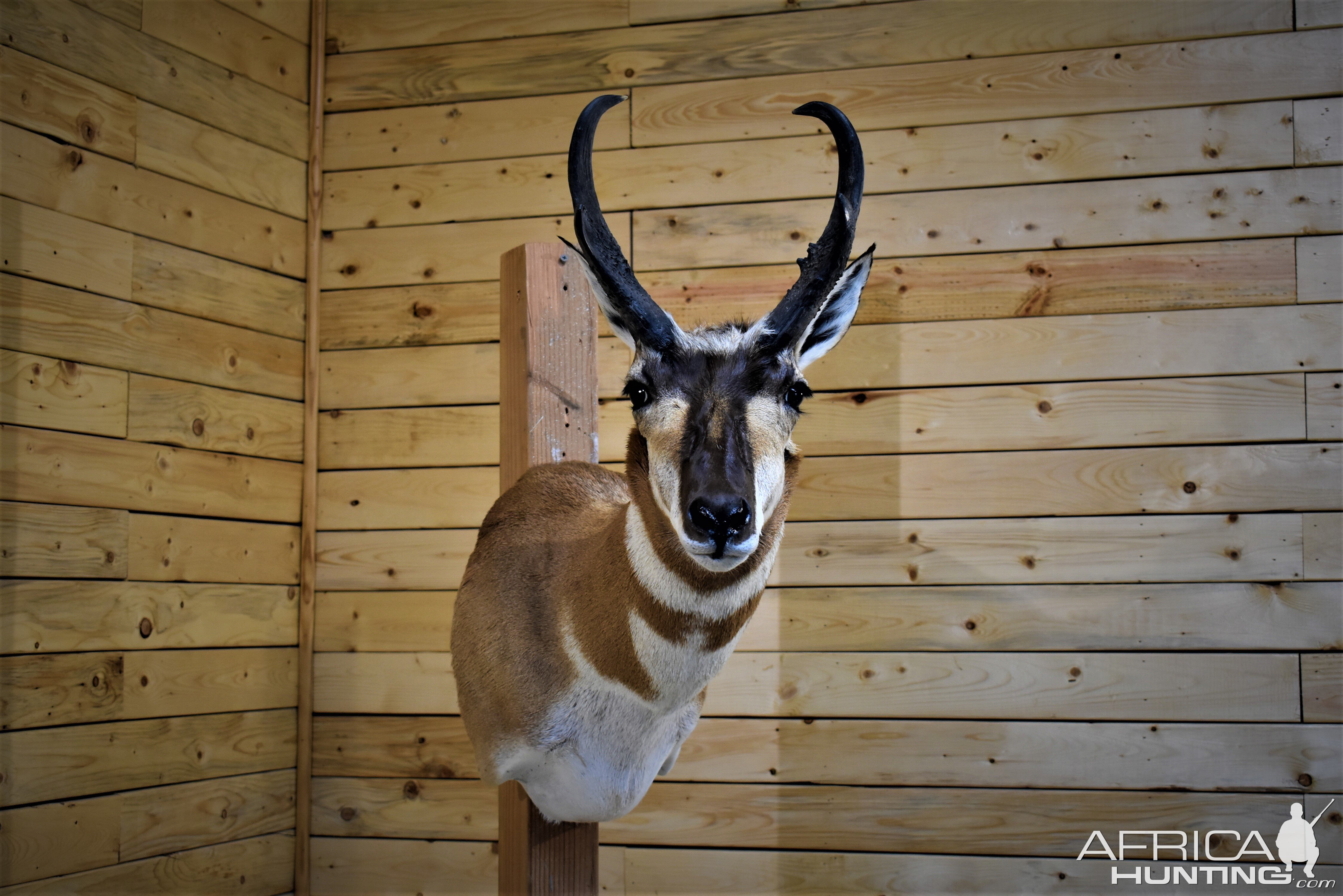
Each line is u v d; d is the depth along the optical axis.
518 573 2.13
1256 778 3.39
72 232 3.29
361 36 4.11
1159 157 3.63
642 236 3.86
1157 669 3.46
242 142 3.88
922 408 3.65
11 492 3.06
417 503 3.90
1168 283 3.58
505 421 2.66
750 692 3.62
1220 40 3.63
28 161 3.19
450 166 4.02
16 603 3.05
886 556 3.61
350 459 3.96
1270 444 3.48
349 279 4.04
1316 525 3.43
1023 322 3.64
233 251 3.81
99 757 3.25
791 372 1.83
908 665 3.57
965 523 3.59
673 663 1.81
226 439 3.73
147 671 3.41
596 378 2.68
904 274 3.71
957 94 3.75
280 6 4.07
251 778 3.71
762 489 1.69
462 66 4.04
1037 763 3.49
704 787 3.61
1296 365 3.49
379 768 3.80
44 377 3.17
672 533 1.75
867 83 3.80
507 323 2.67
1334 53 3.57
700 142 3.87
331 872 3.79
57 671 3.15
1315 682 3.39
